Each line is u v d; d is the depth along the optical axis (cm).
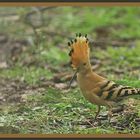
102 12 2252
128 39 1972
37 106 1276
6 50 1847
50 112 1232
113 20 2155
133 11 2233
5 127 1150
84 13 2248
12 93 1396
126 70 1608
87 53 1109
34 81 1482
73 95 1332
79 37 1112
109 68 1634
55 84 1461
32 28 1989
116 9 2259
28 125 1167
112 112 1210
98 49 1853
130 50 1814
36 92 1393
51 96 1327
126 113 1202
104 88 1100
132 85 1380
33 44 1834
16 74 1564
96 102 1112
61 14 2214
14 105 1302
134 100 1270
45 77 1529
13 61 1728
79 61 1105
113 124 1157
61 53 1780
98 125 1154
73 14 2225
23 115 1227
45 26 2047
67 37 1962
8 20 2058
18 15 2073
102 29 2055
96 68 1641
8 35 1967
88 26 2106
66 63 1691
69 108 1241
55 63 1691
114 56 1745
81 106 1254
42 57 1727
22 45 1872
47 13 2203
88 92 1107
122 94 1096
